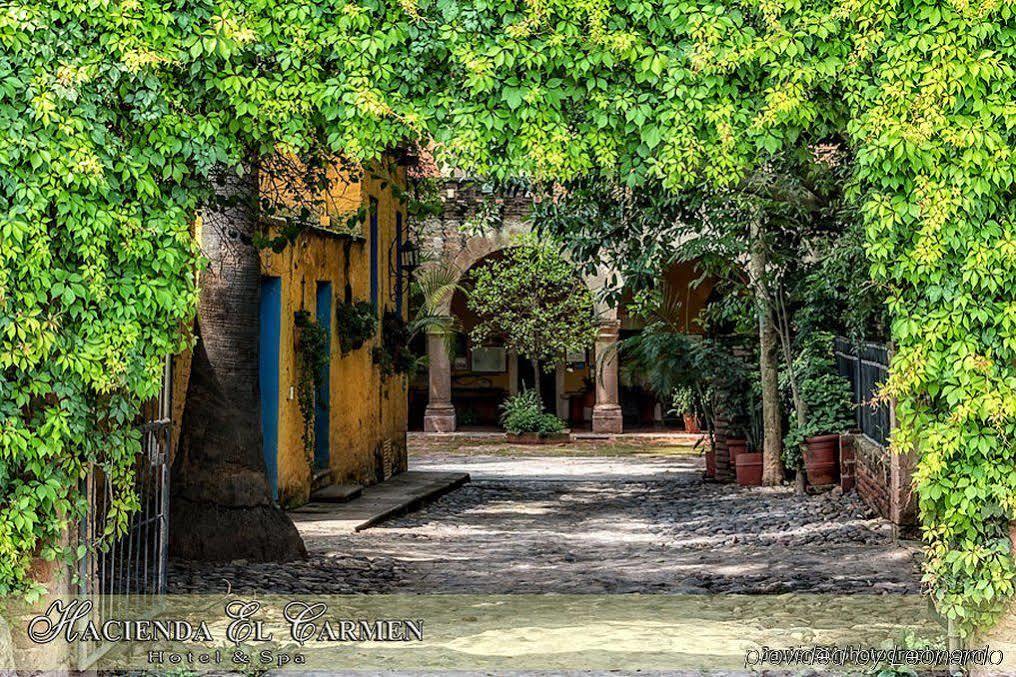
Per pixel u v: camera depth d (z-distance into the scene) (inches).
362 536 497.7
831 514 515.2
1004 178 225.0
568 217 478.9
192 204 242.2
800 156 269.9
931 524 241.1
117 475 247.9
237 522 399.2
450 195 1053.2
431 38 237.0
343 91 236.4
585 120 240.4
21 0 225.0
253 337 412.5
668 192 445.7
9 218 222.2
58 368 230.7
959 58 225.0
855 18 229.3
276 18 234.8
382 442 741.9
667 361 724.7
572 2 232.2
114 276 235.0
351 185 660.1
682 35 236.5
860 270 470.9
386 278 758.5
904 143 225.3
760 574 384.8
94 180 226.8
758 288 643.5
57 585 235.0
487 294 1120.8
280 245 408.8
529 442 1120.8
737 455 687.1
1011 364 231.0
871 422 538.6
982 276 226.7
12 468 229.8
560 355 1174.3
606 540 507.8
